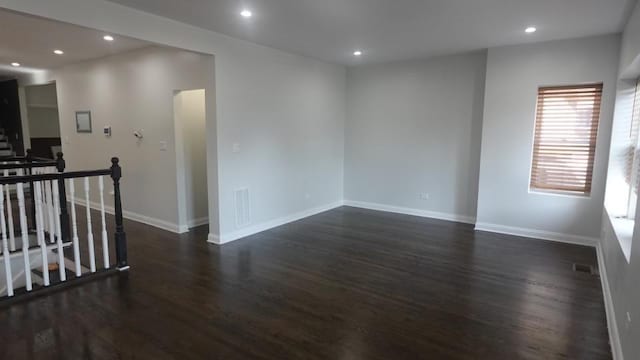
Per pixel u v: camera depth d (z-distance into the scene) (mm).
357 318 2941
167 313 2982
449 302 3221
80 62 6129
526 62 4848
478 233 5246
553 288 3504
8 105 8023
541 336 2707
